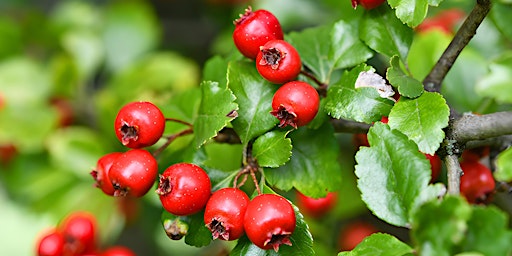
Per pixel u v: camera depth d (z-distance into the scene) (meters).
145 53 0.50
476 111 0.36
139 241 0.54
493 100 0.36
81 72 0.48
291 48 0.30
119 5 0.51
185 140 0.34
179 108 0.35
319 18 0.43
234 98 0.31
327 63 0.32
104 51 0.50
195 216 0.31
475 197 0.32
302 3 0.43
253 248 0.30
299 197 0.38
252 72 0.32
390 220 0.29
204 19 0.53
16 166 0.45
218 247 0.43
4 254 0.46
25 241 0.47
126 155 0.31
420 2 0.30
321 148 0.32
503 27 0.33
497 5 0.33
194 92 0.35
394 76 0.30
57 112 0.46
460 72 0.37
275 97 0.30
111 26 0.50
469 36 0.31
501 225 0.27
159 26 0.53
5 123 0.45
